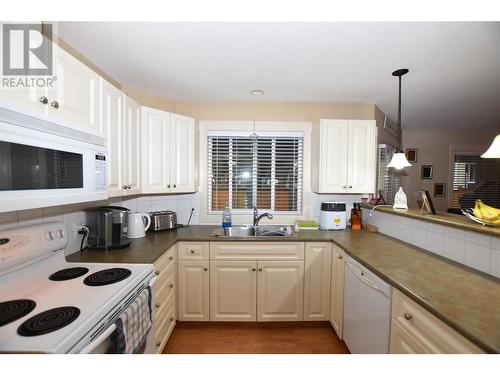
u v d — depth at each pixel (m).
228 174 2.83
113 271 1.32
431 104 2.84
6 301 1.01
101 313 0.94
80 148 1.18
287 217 2.80
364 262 1.52
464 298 1.04
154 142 2.19
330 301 2.15
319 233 2.35
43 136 0.95
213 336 2.09
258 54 1.69
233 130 2.77
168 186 2.30
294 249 2.17
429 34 1.44
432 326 0.99
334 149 2.45
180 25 1.37
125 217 1.92
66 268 1.38
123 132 1.81
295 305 2.18
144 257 1.60
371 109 2.76
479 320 0.88
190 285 2.17
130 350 1.07
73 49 1.62
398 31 1.41
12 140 0.83
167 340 1.90
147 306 1.28
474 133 4.65
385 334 1.29
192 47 1.61
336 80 2.13
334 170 2.45
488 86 2.28
